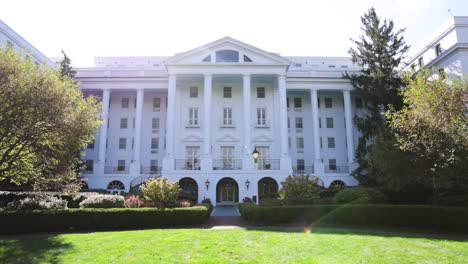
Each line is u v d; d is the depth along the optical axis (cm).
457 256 798
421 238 1052
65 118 1356
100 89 3681
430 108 1298
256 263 727
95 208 1426
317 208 1541
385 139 1761
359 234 1148
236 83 3716
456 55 2794
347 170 3762
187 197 2800
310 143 3878
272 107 3678
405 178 1565
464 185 1511
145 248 870
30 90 1288
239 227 1444
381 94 2994
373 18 3209
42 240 999
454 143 1231
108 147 3781
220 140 3506
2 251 859
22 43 3042
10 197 1725
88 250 851
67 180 1582
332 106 4025
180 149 3481
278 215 1577
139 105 3634
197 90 3678
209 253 818
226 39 3491
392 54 3139
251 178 3052
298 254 811
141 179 3288
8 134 1335
